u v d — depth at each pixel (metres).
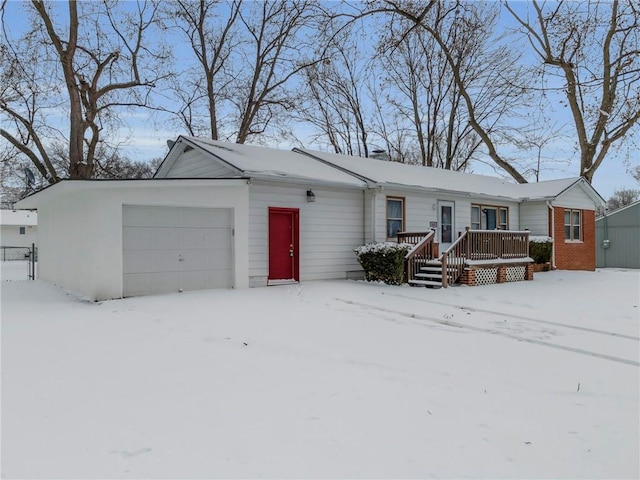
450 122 29.23
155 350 5.76
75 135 20.08
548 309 9.64
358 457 3.11
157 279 10.42
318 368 5.17
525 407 4.20
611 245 27.81
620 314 9.09
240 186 11.45
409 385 4.69
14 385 4.37
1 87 19.16
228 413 3.81
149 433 3.39
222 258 11.34
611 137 20.64
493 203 18.16
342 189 13.71
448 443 3.39
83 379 4.59
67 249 11.73
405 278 13.06
